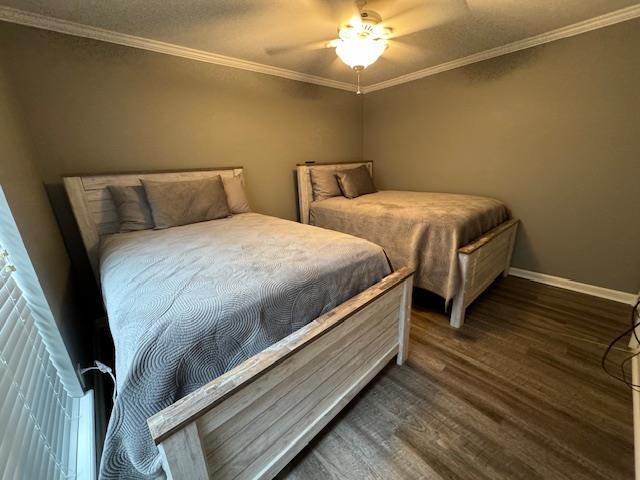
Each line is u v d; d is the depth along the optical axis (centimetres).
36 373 103
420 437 122
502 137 267
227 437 85
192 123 245
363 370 136
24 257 109
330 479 107
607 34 199
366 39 189
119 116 208
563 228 245
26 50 171
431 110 313
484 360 166
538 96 239
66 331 134
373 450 117
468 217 208
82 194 192
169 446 69
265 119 292
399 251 226
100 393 139
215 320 85
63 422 112
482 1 173
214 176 240
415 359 168
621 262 221
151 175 221
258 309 94
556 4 180
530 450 115
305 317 108
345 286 124
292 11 175
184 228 197
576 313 211
